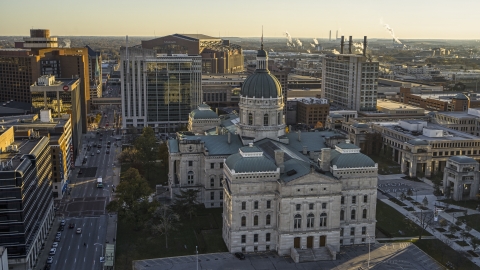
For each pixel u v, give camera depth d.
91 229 178.62
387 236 173.38
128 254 158.75
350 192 164.12
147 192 185.38
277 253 159.88
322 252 157.75
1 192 139.00
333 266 151.25
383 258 156.62
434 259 156.00
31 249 148.75
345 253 160.62
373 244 167.25
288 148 197.38
